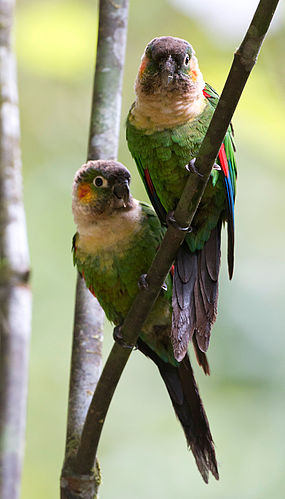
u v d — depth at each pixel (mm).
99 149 7941
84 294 7277
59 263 11219
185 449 11461
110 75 7910
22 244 6020
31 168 11953
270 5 5086
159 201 8125
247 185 11805
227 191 7566
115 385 6152
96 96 7941
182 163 7656
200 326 7246
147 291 6125
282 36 10945
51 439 11164
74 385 6848
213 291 7477
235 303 11219
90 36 10484
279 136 10281
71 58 10516
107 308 8375
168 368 7867
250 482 10516
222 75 10664
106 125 7910
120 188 7820
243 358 10797
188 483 11109
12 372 5336
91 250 8008
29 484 10961
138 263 7992
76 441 6508
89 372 6887
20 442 5102
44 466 11086
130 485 11156
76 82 12273
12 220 6148
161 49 7500
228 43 10867
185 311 7207
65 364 11289
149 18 11734
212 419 10641
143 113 7633
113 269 7992
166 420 11812
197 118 7578
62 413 11289
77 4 10586
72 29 10414
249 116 10234
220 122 5559
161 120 7570
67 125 12320
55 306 11188
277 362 10766
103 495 11070
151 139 7652
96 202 7852
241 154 11141
